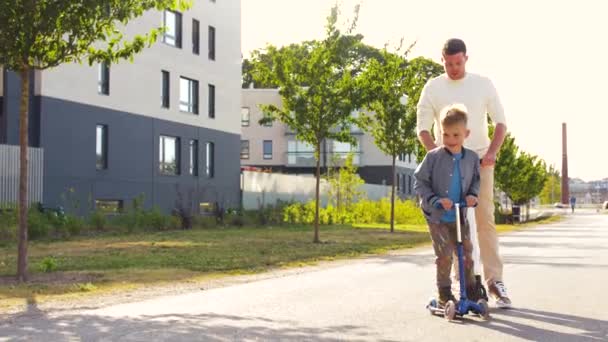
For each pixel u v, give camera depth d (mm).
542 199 124125
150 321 6422
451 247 6469
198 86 36656
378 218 36938
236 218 28984
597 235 24828
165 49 33969
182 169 35062
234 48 39688
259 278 10430
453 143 6340
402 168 65938
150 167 32688
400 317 6520
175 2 10852
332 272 11133
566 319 6395
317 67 19703
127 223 24031
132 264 12680
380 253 15742
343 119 19859
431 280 9695
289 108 20156
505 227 34781
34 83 26672
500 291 7070
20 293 8875
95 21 10484
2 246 17078
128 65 31359
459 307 6359
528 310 6910
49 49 10438
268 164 62531
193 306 7414
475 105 7375
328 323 6230
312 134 20016
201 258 13891
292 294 8289
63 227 21750
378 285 9125
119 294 8750
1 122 26219
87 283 9883
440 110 7453
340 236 22438
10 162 24641
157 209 26266
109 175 30031
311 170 62562
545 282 9328
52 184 26953
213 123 37688
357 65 20859
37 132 26562
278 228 27547
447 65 7324
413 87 27141
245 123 62781
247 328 6008
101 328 6094
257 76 20406
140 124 32094
